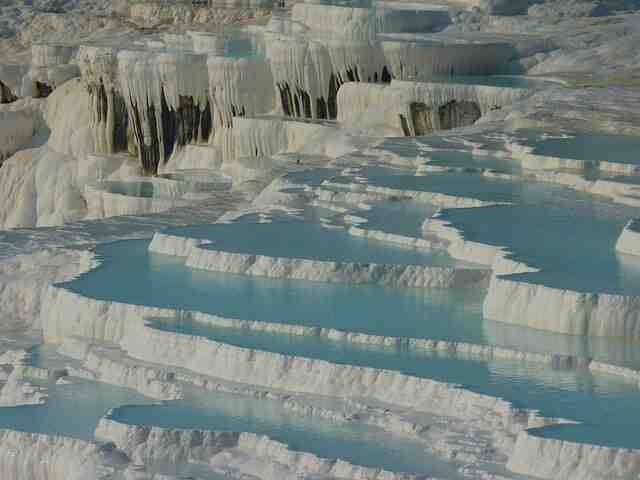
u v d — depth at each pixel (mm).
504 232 28344
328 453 20047
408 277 27047
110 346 25875
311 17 52812
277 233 30453
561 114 40531
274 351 23156
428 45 47062
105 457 21406
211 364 23703
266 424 21438
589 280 24312
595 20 53531
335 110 48688
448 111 44438
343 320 24562
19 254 33969
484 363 22359
